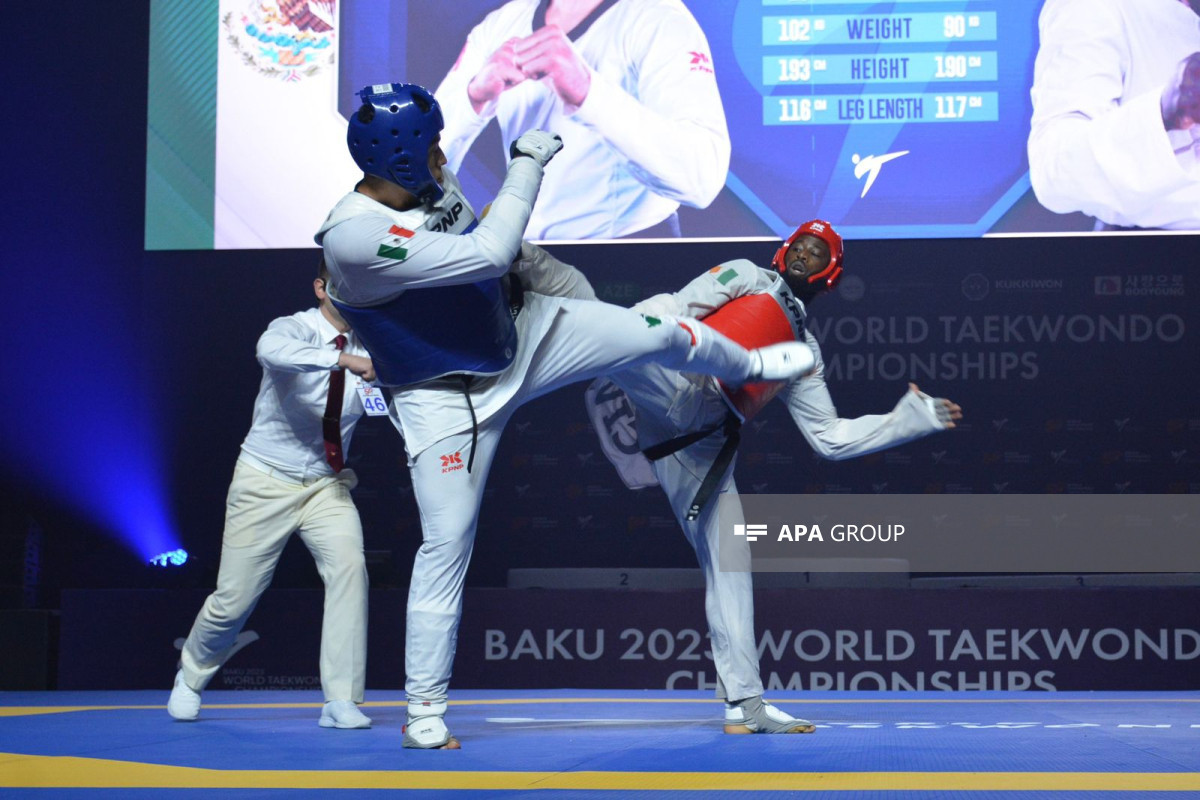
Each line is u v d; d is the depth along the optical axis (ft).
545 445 32.40
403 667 24.34
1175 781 9.09
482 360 11.87
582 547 32.14
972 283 31.68
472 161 31.27
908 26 31.04
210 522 32.73
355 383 15.80
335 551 15.57
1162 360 31.22
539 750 11.59
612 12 31.35
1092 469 31.22
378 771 9.84
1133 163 30.37
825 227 14.67
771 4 31.27
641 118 31.17
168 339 32.91
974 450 31.42
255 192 31.99
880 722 15.26
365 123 11.30
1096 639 23.38
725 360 12.98
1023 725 14.71
